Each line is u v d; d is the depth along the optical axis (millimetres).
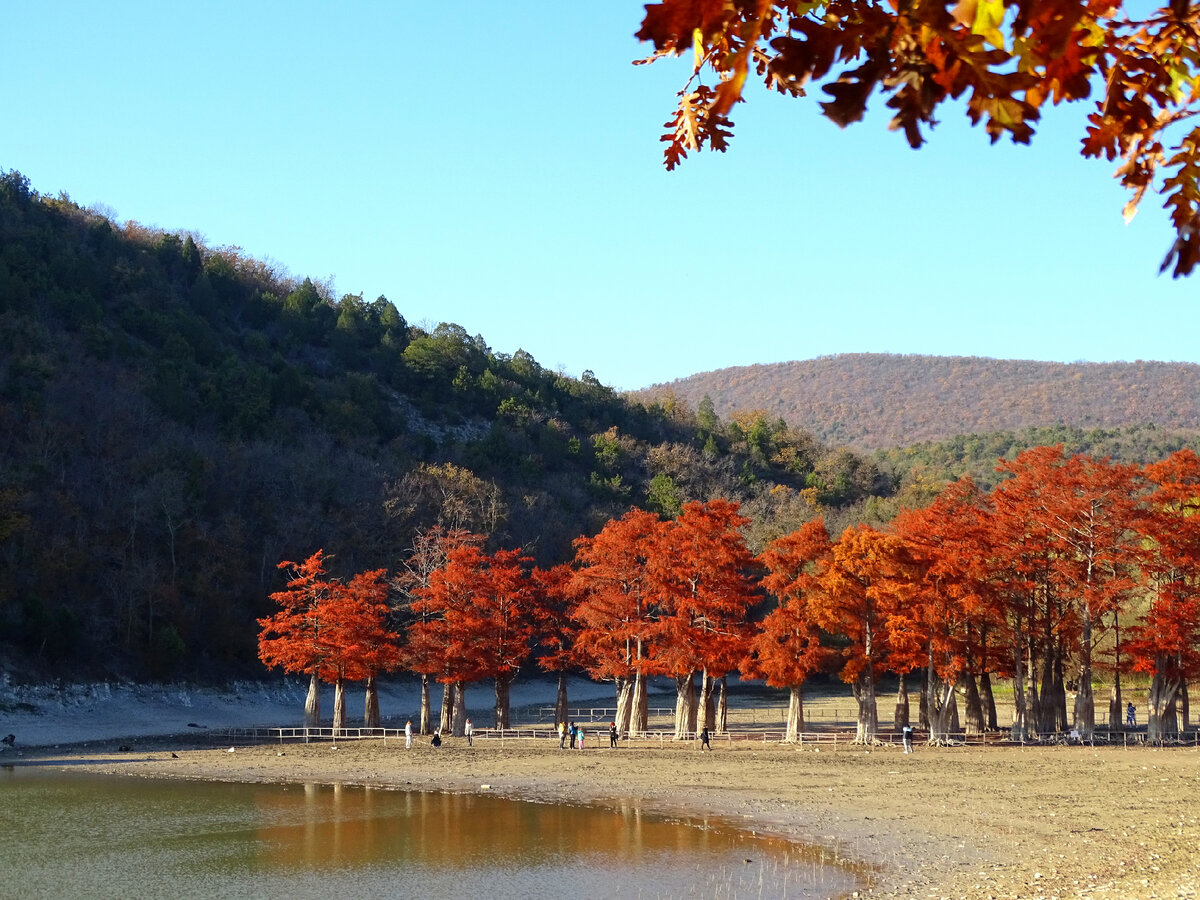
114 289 152750
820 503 166500
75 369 117438
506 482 154750
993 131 3455
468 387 189750
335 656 79125
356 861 37188
